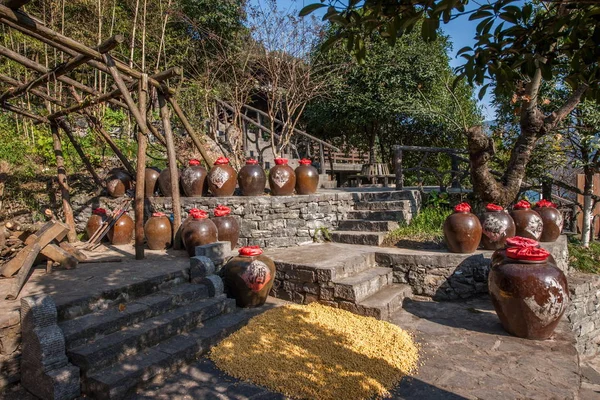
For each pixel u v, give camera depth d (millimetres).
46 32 4113
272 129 9438
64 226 4398
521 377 3195
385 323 4219
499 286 3896
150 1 10211
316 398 2939
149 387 3117
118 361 3195
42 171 8016
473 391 3023
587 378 4469
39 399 2949
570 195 9852
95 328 3248
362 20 1904
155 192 7012
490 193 5898
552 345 3750
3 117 8914
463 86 12258
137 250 5074
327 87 11250
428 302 5059
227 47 10875
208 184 6492
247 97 10195
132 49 9172
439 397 2971
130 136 9422
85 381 2980
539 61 2070
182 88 9492
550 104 7340
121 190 7359
